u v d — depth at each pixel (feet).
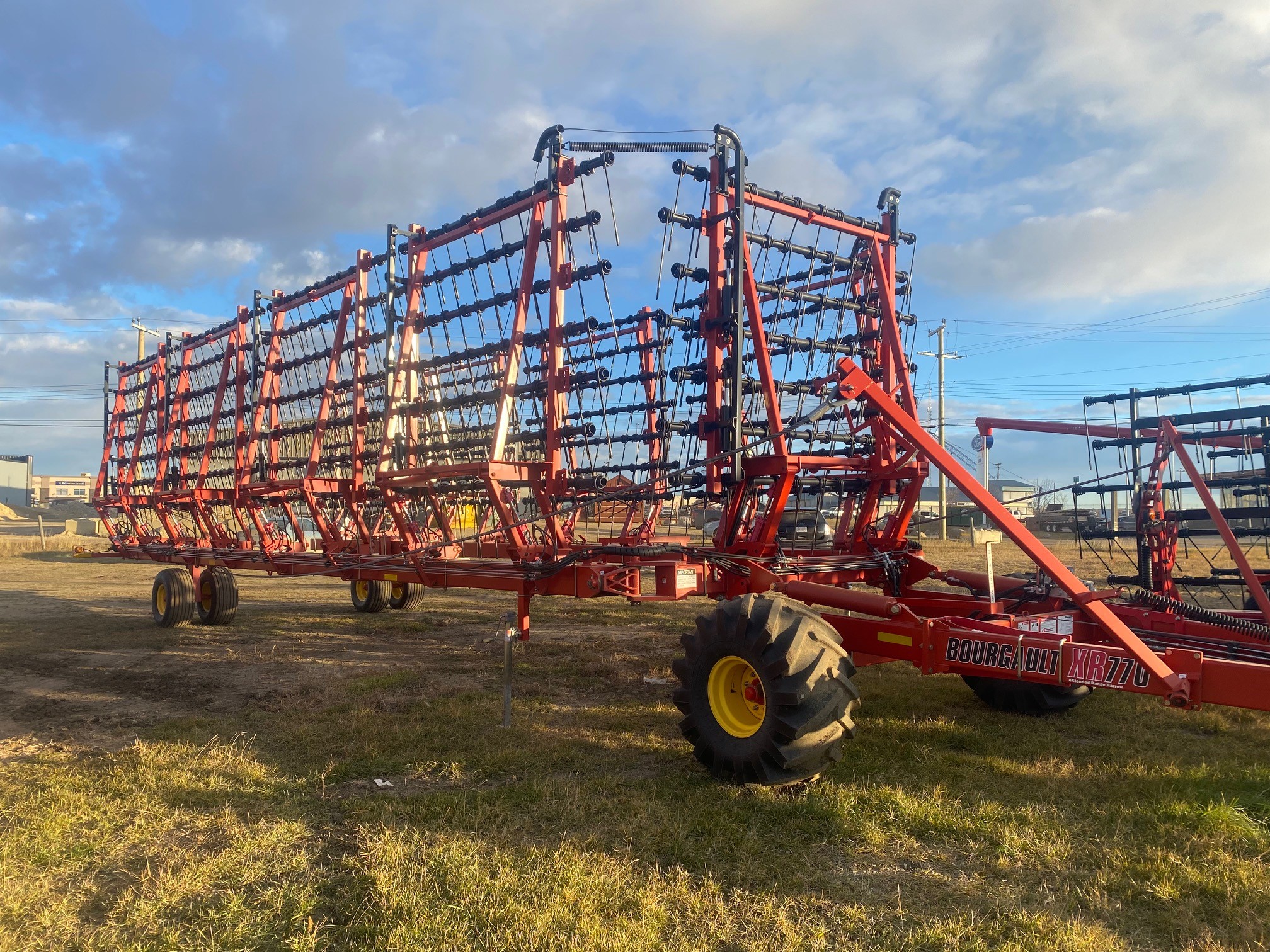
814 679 12.87
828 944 8.98
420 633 31.09
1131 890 9.99
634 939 8.87
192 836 12.03
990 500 13.88
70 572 65.62
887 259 23.00
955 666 14.39
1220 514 19.74
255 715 18.74
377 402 27.07
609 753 15.80
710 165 19.44
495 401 21.38
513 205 21.79
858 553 22.63
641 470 19.16
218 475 34.17
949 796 13.03
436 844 11.34
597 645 27.40
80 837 11.96
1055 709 17.49
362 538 27.40
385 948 8.82
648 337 23.29
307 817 12.66
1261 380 24.82
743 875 10.51
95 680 23.03
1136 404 27.76
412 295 24.88
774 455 19.40
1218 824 11.55
